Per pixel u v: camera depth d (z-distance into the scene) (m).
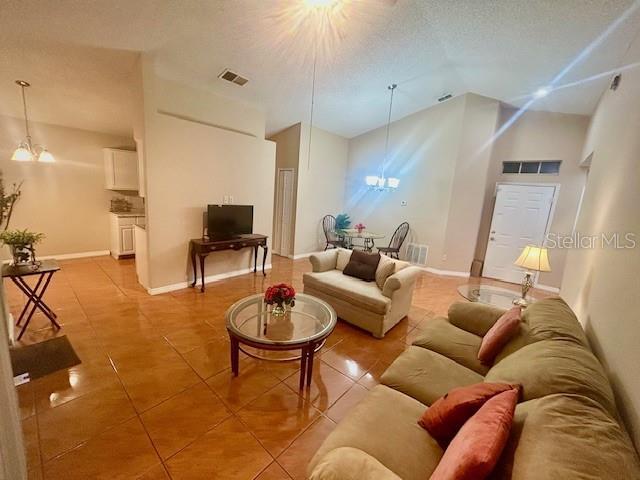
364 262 3.47
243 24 2.76
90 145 4.85
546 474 0.75
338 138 6.48
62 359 2.25
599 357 1.60
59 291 3.56
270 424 1.75
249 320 2.29
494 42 3.17
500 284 5.12
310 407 1.91
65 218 4.75
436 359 1.80
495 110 4.97
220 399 1.93
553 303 1.89
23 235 2.53
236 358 2.14
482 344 1.88
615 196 2.00
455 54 3.65
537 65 3.40
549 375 1.17
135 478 1.38
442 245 5.49
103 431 1.63
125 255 5.05
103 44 2.75
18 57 2.79
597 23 2.42
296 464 1.50
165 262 3.68
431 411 1.25
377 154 6.30
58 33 2.51
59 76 3.17
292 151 5.81
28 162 4.34
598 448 0.80
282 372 2.26
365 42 3.29
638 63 2.12
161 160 3.45
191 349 2.48
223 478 1.41
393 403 1.41
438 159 5.43
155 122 3.31
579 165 4.61
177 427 1.69
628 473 0.74
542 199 4.98
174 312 3.16
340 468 0.91
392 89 4.62
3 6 2.14
